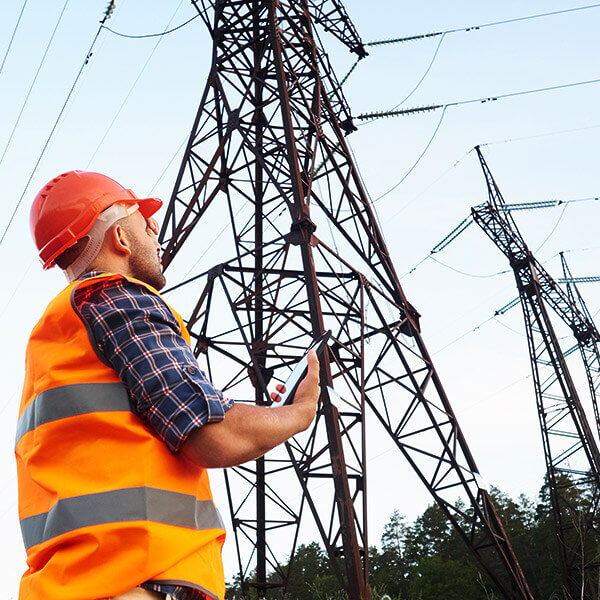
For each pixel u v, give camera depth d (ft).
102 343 5.38
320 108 61.00
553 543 191.42
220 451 5.19
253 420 5.45
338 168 61.05
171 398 5.15
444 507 58.18
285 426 5.66
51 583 4.88
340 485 41.39
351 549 40.06
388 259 63.00
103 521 4.91
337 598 40.60
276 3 60.90
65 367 5.40
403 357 56.59
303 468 43.24
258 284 59.36
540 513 220.23
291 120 54.70
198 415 5.12
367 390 56.80
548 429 116.16
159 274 6.84
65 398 5.30
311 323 46.55
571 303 134.62
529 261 123.85
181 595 5.04
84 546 4.88
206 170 55.88
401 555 282.97
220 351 51.03
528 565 200.03
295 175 51.67
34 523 5.30
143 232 6.82
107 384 5.33
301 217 49.62
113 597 4.80
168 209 56.03
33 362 5.73
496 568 212.43
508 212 125.18
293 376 6.41
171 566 4.96
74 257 6.54
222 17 61.41
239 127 55.67
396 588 259.80
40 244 6.64
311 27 65.51
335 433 42.75
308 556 243.40
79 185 6.71
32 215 6.81
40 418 5.38
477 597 205.05
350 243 61.11
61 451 5.25
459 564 215.31
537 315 122.31
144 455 5.13
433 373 60.08
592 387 137.49
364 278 53.88
